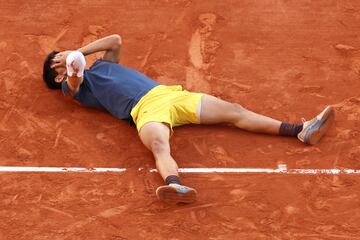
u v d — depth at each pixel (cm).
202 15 2853
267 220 2123
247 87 2559
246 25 2816
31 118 2428
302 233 2091
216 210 2145
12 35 2745
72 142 2348
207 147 2336
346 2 2919
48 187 2211
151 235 2077
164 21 2823
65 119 2428
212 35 2767
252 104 2497
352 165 2288
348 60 2673
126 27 2797
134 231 2088
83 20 2825
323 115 2320
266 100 2512
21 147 2331
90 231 2089
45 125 2406
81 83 2425
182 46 2719
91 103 2445
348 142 2359
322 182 2230
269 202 2170
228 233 2088
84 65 2328
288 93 2539
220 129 2402
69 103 2489
